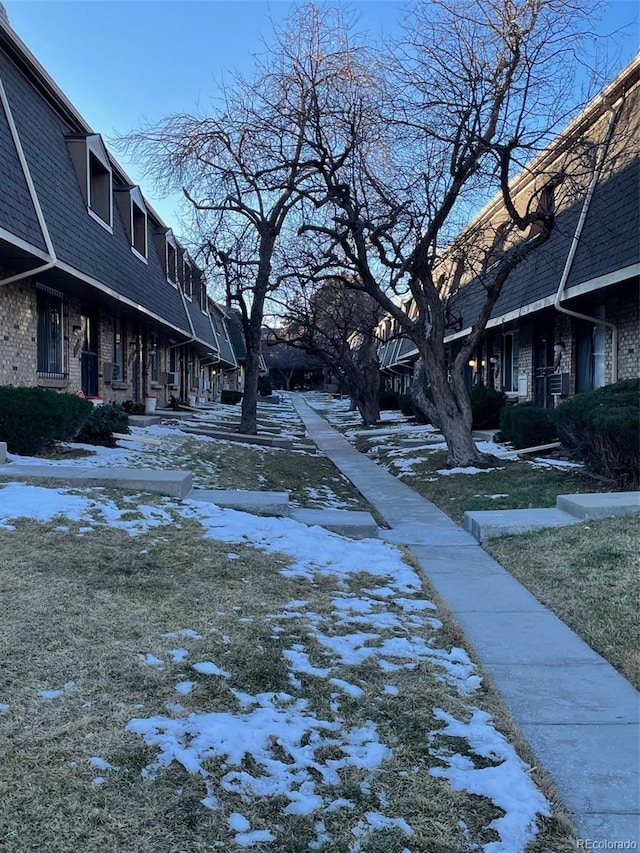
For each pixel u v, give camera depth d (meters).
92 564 5.23
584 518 7.21
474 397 17.77
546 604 5.15
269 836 2.40
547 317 15.97
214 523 6.79
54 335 13.35
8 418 9.62
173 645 3.88
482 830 2.50
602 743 3.16
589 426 9.15
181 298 24.25
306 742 3.03
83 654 3.67
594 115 12.91
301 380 92.31
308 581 5.39
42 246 10.42
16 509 6.35
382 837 2.44
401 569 5.96
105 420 12.27
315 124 11.45
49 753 2.75
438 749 3.04
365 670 3.80
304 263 17.42
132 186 17.95
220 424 21.28
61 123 14.17
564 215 14.12
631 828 2.55
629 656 4.08
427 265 12.03
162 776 2.67
